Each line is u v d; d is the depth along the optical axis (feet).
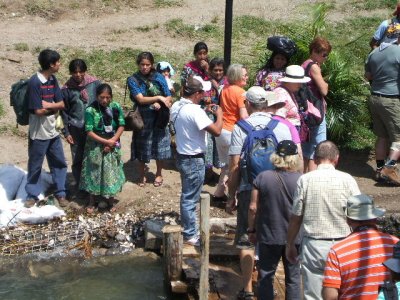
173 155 32.94
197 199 24.91
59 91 27.20
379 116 30.19
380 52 29.35
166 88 28.71
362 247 15.43
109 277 24.66
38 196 28.02
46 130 27.27
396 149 30.07
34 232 26.73
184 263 23.98
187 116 23.67
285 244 19.40
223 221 26.86
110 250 26.25
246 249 21.47
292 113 24.75
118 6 47.75
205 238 21.27
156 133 29.14
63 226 27.14
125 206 28.40
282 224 19.35
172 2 49.01
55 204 28.27
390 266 14.19
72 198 28.89
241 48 43.09
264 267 19.80
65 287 23.94
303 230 18.40
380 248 15.40
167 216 27.68
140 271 25.07
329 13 48.29
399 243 14.49
